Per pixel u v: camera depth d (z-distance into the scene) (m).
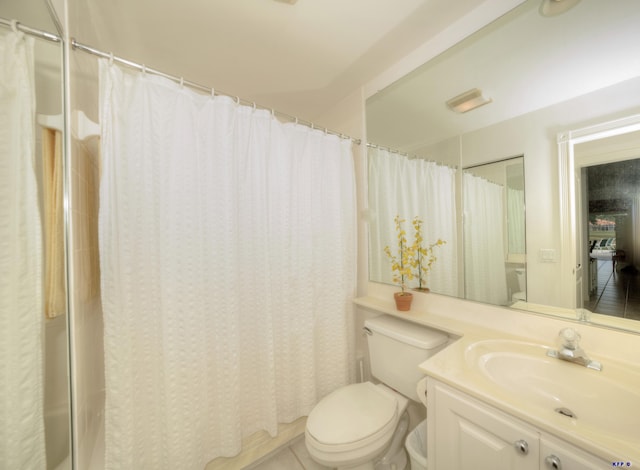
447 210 1.33
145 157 1.05
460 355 0.93
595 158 0.89
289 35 1.30
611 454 0.51
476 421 0.74
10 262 0.58
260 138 1.37
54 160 0.74
